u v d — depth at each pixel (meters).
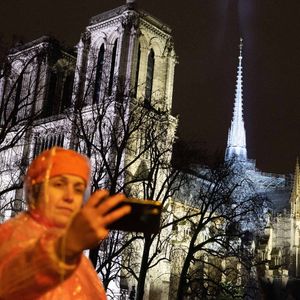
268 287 110.75
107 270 54.84
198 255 98.62
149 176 55.34
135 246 84.06
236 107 191.50
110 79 111.88
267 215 137.25
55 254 2.30
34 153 111.19
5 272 2.36
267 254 129.38
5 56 51.44
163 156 69.56
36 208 2.87
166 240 77.12
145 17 119.19
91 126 79.38
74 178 2.88
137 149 86.38
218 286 61.41
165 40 123.88
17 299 2.38
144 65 118.38
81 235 2.26
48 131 113.56
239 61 197.00
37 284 2.34
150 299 102.06
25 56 108.38
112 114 85.12
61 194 2.84
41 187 2.85
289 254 140.50
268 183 167.25
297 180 150.62
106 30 117.88
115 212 2.33
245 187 75.81
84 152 70.38
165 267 102.31
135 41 114.81
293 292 121.19
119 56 113.31
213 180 60.59
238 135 186.88
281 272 125.56
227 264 76.38
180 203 93.19
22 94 106.12
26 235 2.73
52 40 124.31
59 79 125.81
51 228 2.82
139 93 116.00
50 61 122.19
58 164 2.86
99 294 3.26
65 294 2.85
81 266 3.23
